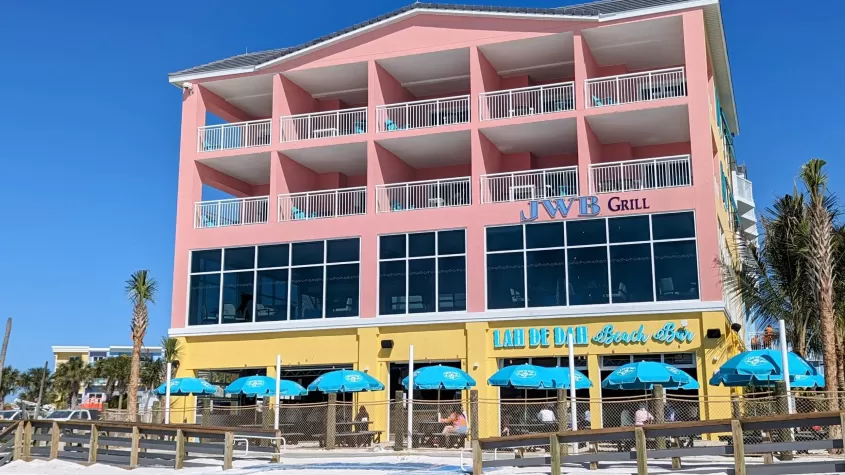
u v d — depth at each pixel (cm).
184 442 1955
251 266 3061
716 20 2798
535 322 2698
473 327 2744
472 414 2222
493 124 2895
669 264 2603
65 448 2142
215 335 3048
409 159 3234
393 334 2847
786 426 1358
